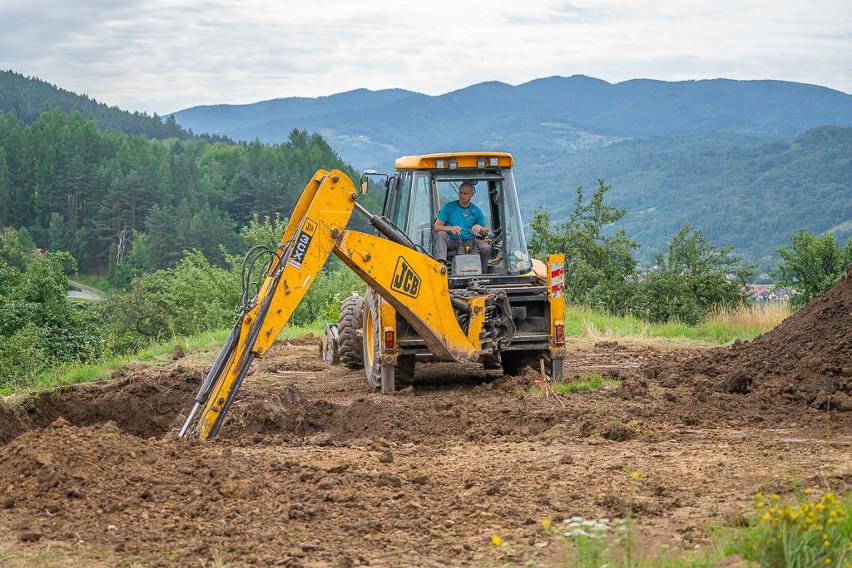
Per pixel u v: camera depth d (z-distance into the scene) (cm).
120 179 14888
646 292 3033
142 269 13188
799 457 764
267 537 581
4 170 15338
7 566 530
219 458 737
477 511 635
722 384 1101
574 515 625
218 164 17562
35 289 3050
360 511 639
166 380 1276
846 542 481
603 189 3347
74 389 1250
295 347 1783
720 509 619
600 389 1172
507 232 1287
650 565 509
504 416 1005
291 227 1043
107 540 570
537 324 1260
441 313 1149
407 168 1291
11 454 676
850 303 1218
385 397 1191
